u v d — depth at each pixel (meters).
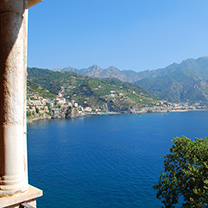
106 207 35.34
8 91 5.41
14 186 5.44
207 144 16.12
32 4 6.20
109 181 46.44
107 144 92.81
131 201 37.06
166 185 16.06
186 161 16.33
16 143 5.52
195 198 14.84
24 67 6.19
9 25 5.38
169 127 158.50
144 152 74.38
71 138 111.62
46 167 58.28
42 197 39.06
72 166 58.84
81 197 38.91
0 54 5.43
